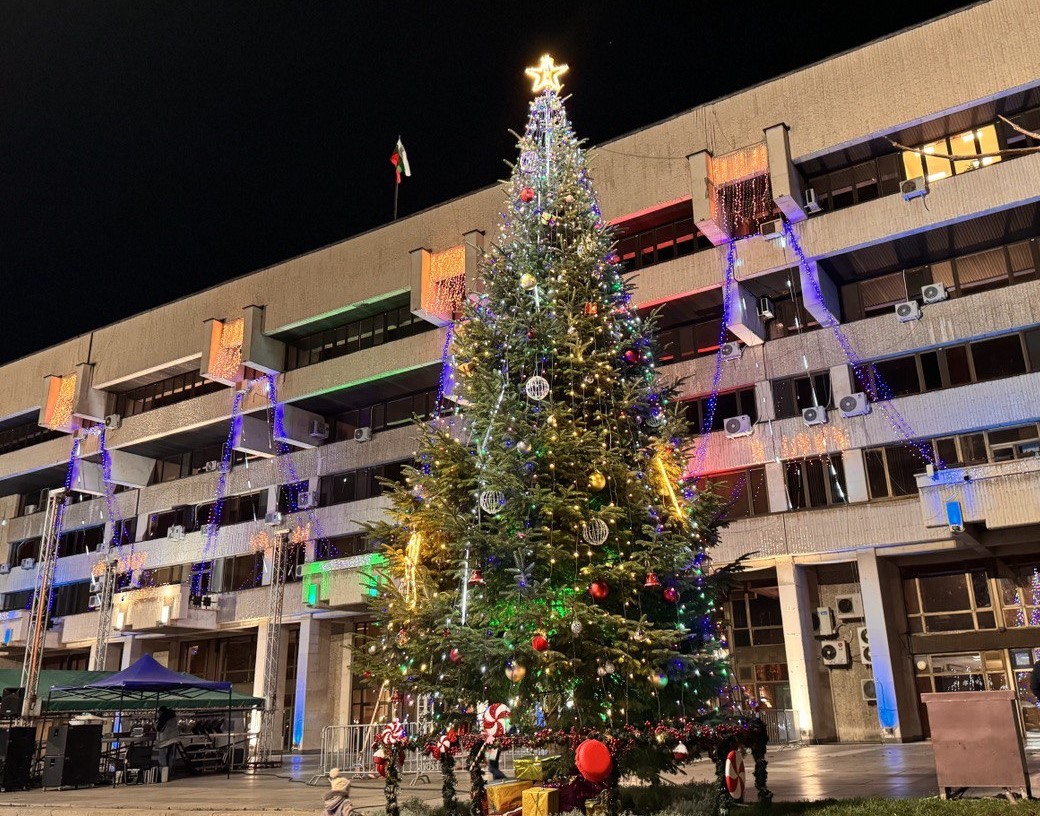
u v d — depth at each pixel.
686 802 8.26
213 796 13.35
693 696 9.52
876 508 22.38
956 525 18.80
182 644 37.31
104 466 39.44
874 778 11.53
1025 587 21.52
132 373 38.09
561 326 10.64
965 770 8.10
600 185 26.84
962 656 21.80
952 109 21.98
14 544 44.84
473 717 9.58
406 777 15.39
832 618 23.27
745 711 9.32
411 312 30.09
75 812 12.66
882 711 21.23
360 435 32.78
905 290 24.30
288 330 33.94
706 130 25.44
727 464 24.88
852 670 22.83
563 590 9.10
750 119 24.81
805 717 21.88
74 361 40.72
